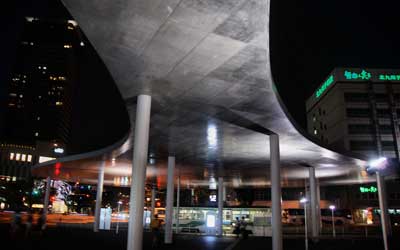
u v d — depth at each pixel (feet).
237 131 66.13
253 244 80.38
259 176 130.31
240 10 28.30
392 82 261.85
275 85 45.34
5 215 184.14
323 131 290.35
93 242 74.59
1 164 380.17
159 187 182.80
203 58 36.83
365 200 221.87
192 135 69.92
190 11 28.81
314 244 84.94
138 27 31.40
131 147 78.48
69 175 132.05
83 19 30.66
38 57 519.19
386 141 251.39
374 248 75.92
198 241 87.56
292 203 227.40
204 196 255.50
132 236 45.50
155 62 38.14
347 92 261.44
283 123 59.98
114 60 38.14
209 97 48.60
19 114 490.90
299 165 103.04
